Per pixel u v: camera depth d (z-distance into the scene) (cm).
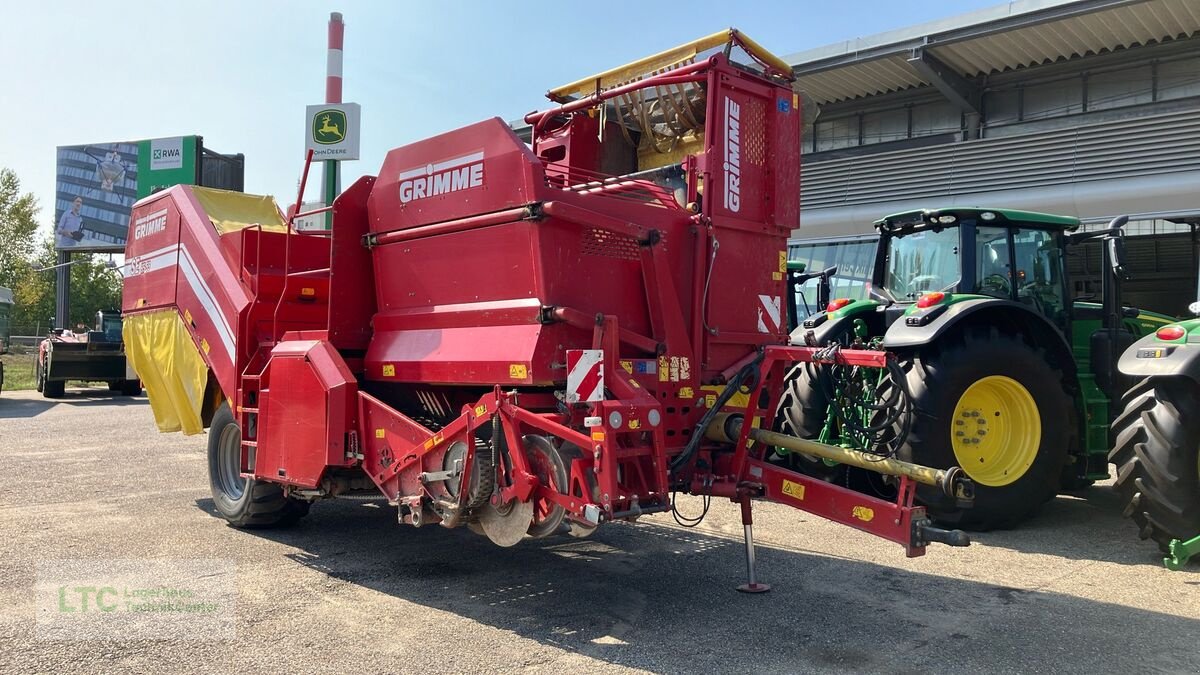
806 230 1778
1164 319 747
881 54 1531
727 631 384
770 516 639
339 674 333
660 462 391
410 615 408
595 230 423
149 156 3138
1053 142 1437
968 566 492
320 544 554
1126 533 577
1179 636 373
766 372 455
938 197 1582
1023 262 672
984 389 594
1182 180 1274
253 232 583
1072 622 392
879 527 399
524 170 408
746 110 466
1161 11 1318
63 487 743
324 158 1165
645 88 510
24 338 4759
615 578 472
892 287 724
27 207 5072
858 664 343
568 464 380
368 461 470
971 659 348
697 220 448
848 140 1875
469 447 404
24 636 373
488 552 533
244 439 561
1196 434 484
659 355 428
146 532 578
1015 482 577
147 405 1666
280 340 575
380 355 493
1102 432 642
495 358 416
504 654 356
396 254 495
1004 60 1564
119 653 354
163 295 698
